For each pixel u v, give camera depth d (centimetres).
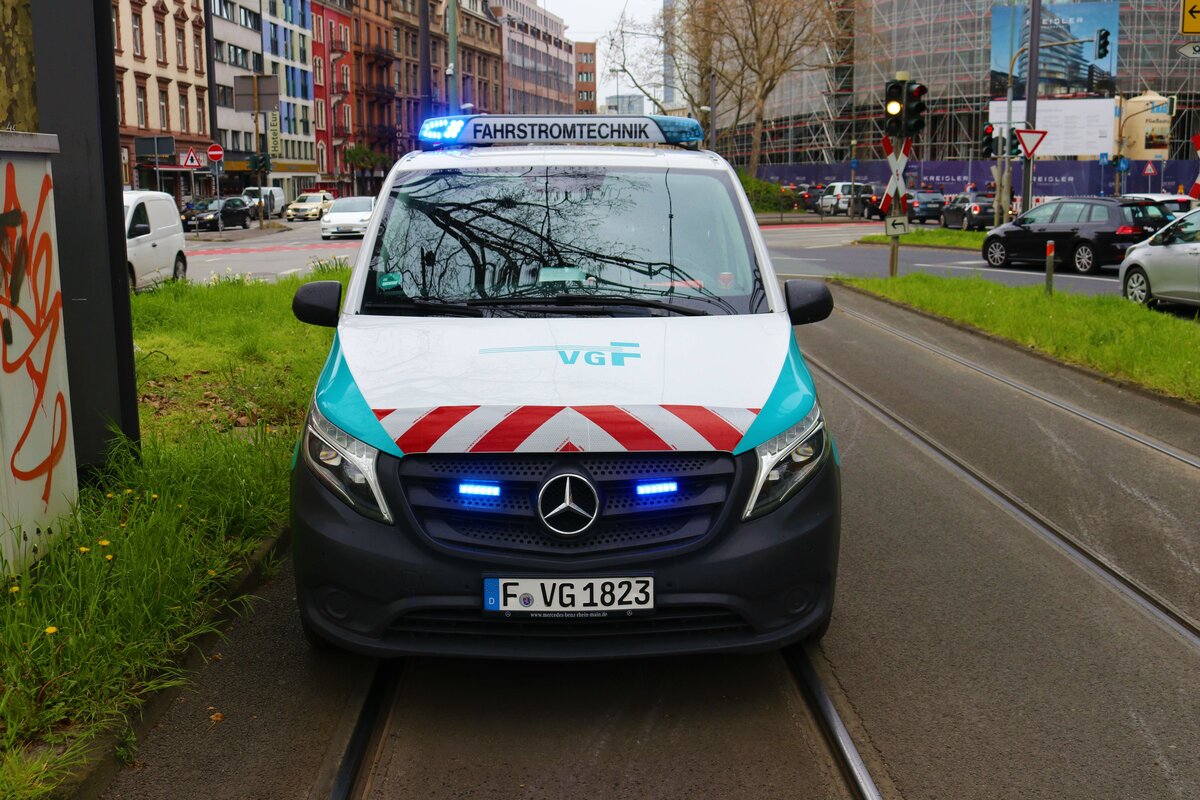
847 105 7431
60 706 346
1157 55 6328
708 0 5812
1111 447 787
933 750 362
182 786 334
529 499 361
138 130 5738
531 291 459
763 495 370
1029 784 342
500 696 397
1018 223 2470
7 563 427
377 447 365
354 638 366
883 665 427
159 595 415
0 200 445
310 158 8494
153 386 920
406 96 10381
